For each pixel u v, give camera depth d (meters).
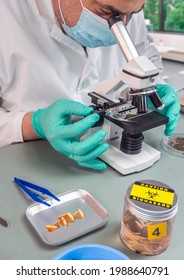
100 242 0.51
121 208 0.59
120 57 1.27
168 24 2.60
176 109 0.84
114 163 0.71
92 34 0.85
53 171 0.70
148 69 0.59
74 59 1.05
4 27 0.93
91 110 0.72
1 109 0.97
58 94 1.03
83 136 0.75
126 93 0.74
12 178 0.67
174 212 0.46
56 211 0.58
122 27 0.66
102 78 1.24
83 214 0.57
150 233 0.46
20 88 0.99
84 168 0.72
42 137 0.84
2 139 0.86
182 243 0.51
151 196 0.47
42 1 0.94
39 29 0.96
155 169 0.72
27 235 0.52
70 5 0.83
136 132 0.66
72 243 0.51
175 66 2.00
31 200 0.60
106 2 0.69
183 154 0.78
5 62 0.96
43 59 0.98
